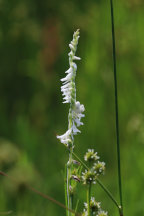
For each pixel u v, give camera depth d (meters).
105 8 7.88
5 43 8.02
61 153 6.60
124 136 6.82
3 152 6.09
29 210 5.73
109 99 7.21
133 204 5.50
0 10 7.98
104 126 6.96
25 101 7.84
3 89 7.95
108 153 6.70
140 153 6.18
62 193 6.00
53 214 5.84
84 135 6.82
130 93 7.21
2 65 7.98
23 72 7.90
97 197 5.67
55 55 7.80
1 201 5.71
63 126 7.37
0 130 7.27
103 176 6.13
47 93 7.76
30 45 7.99
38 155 6.70
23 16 8.02
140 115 6.81
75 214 2.81
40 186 5.91
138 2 7.69
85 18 8.03
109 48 7.44
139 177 5.86
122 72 7.34
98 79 7.31
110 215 5.41
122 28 7.60
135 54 7.44
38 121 7.45
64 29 7.99
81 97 7.25
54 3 8.19
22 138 6.82
